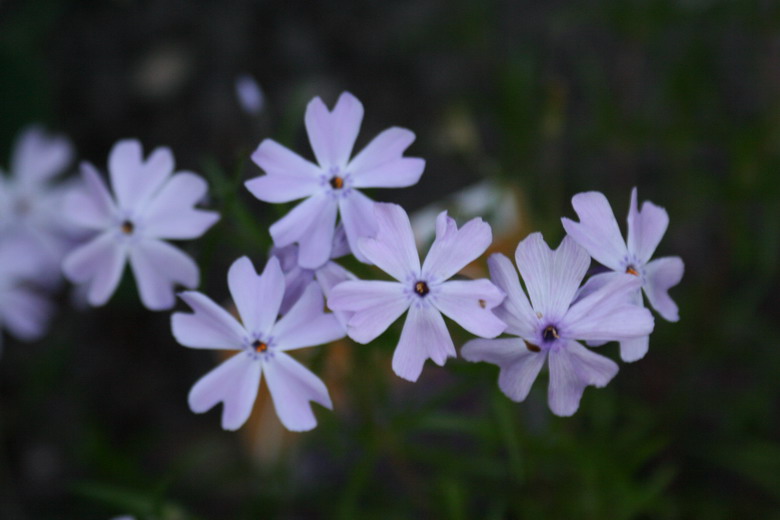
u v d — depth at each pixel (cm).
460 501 25
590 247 20
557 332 19
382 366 25
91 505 37
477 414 30
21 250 33
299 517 33
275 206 22
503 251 30
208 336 21
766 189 30
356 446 27
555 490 27
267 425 30
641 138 33
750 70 35
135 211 23
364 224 21
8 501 37
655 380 33
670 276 21
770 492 32
